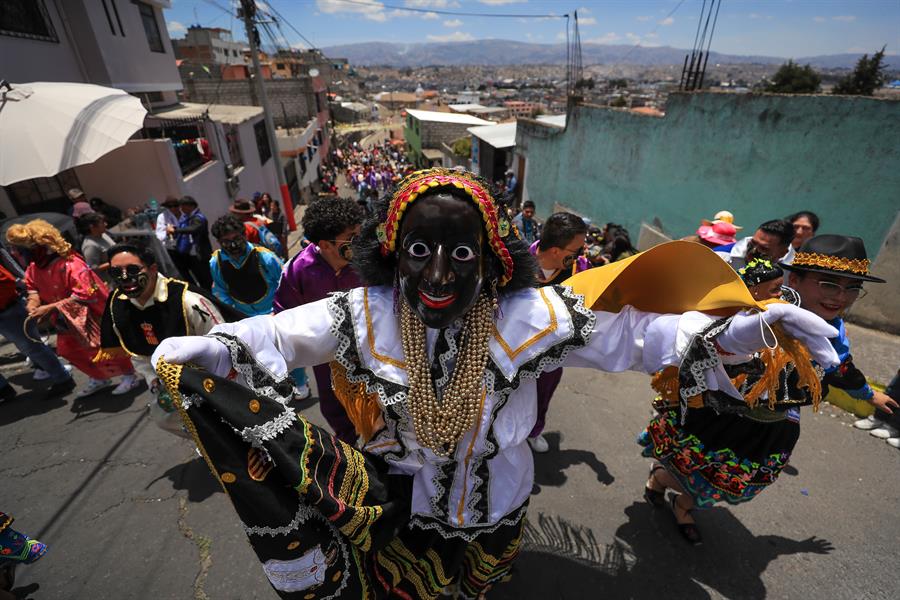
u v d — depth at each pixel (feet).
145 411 12.39
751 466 6.88
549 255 9.16
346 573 4.87
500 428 4.69
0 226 17.89
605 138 29.07
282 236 27.73
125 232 17.81
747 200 20.40
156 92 39.55
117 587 7.82
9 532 7.42
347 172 113.29
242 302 11.95
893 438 10.70
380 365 4.38
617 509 9.10
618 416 11.89
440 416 4.42
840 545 8.27
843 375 7.11
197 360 4.02
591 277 4.83
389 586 5.46
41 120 15.35
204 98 76.28
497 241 4.02
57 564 8.23
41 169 14.64
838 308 6.60
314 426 4.67
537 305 4.49
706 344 4.16
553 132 35.01
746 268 6.97
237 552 8.37
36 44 24.72
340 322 4.42
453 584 6.75
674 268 4.47
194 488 9.80
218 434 4.01
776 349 4.57
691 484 7.47
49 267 11.54
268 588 7.74
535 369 4.48
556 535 8.53
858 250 6.30
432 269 3.68
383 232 4.21
